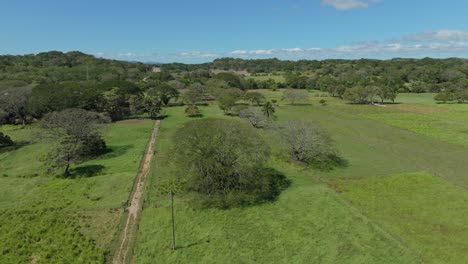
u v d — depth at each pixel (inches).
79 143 1948.8
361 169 1958.7
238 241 1163.9
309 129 2144.4
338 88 5575.8
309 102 5029.5
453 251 1116.5
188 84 6614.2
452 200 1519.4
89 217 1341.0
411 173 1861.5
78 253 1098.1
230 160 1537.9
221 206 1418.6
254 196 1512.1
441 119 3506.4
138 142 2470.5
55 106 3147.1
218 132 1625.2
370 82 6486.2
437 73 7268.7
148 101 3641.7
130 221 1310.3
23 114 3253.0
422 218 1353.3
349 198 1541.6
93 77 6604.3
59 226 1266.0
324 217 1332.4
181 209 1396.4
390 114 3890.3
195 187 1552.7
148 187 1616.6
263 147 1704.0
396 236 1206.9
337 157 2172.7
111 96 3467.0
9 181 1716.3
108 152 2207.2
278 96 5708.7
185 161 1550.2
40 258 1064.2
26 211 1382.9
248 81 7042.3
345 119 3622.0
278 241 1163.3
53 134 2068.2
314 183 1723.7
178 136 1716.3
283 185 1676.9
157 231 1226.0
